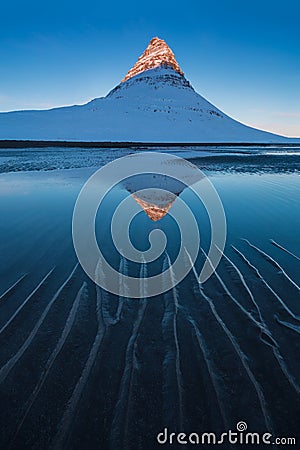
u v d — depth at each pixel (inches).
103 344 87.2
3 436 61.6
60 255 151.6
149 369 78.1
